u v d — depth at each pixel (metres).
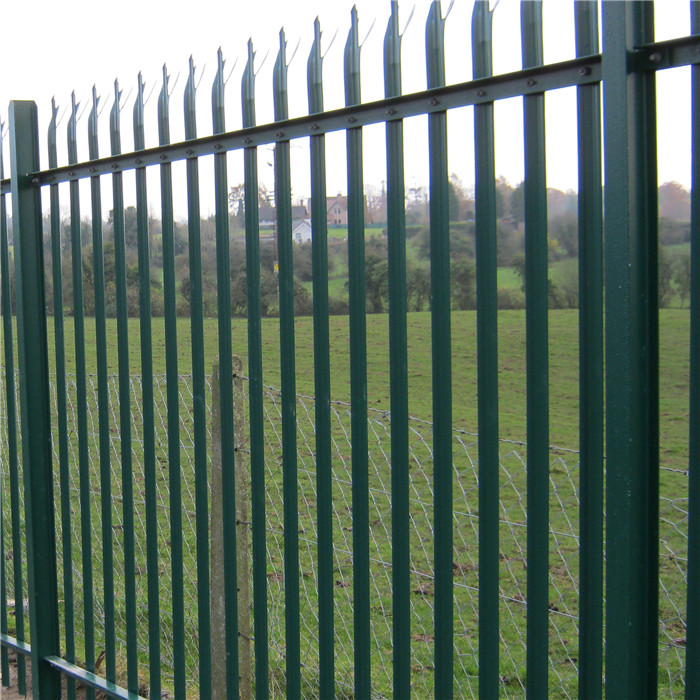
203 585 2.76
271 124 2.35
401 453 2.11
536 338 1.81
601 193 1.72
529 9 1.78
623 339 1.64
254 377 2.51
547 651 1.88
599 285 1.73
